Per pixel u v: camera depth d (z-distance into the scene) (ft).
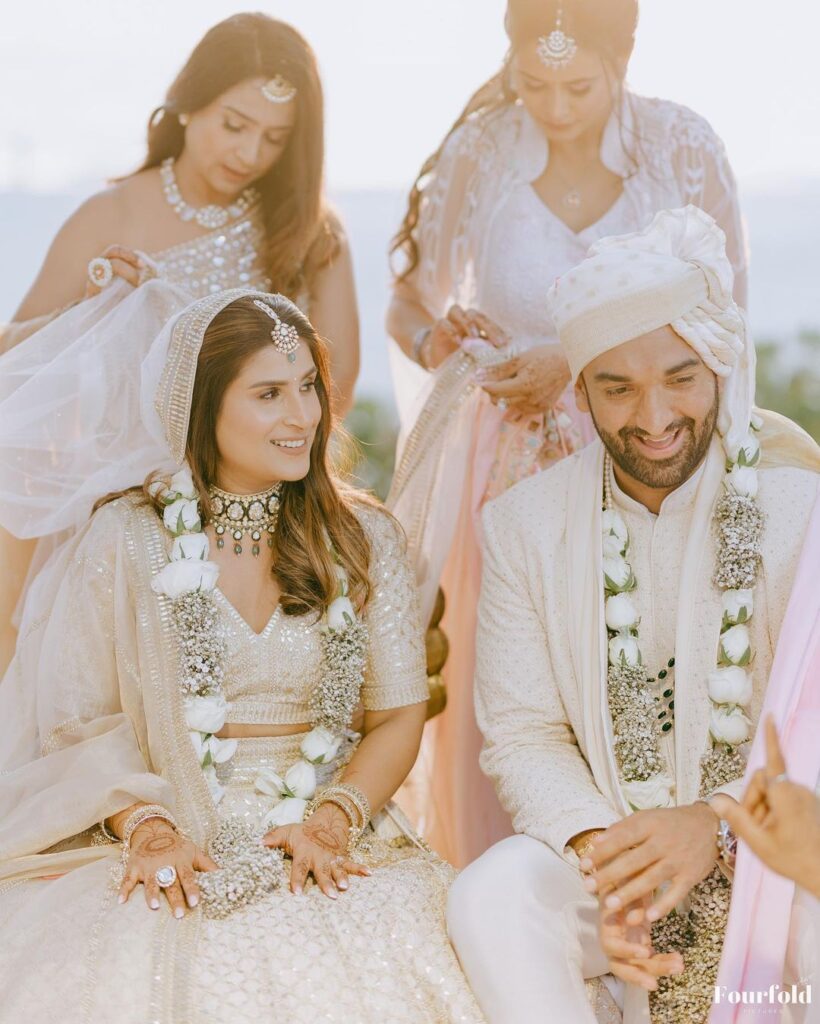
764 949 9.11
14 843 10.07
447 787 13.61
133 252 13.29
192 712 10.32
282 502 10.94
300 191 13.87
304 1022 9.06
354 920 9.67
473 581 13.44
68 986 9.02
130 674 10.50
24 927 9.49
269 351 10.43
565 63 12.73
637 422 10.03
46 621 11.02
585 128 13.19
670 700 10.50
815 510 9.98
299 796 10.52
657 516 10.51
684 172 13.41
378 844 10.76
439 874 10.39
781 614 10.14
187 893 9.57
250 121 13.34
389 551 11.33
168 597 10.48
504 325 13.65
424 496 13.17
